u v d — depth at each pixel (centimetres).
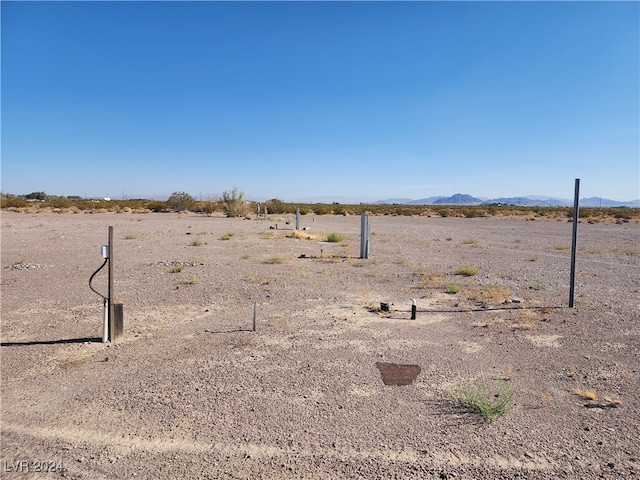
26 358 586
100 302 893
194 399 469
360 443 387
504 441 392
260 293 988
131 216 4634
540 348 637
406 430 410
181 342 655
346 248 1902
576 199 872
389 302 916
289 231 2783
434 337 686
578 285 1114
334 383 512
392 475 343
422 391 493
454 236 2673
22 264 1352
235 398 471
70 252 1667
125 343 649
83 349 622
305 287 1059
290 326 737
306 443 386
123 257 1552
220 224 3438
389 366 566
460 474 345
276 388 497
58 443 386
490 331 717
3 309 838
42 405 455
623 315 819
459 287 1070
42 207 6031
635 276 1258
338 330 719
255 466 353
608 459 366
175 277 1173
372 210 7712
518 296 980
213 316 799
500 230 3272
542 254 1798
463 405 459
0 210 5341
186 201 5869
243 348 629
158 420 425
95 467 351
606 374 544
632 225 4175
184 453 371
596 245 2195
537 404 464
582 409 454
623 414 443
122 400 466
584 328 734
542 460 364
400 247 2016
